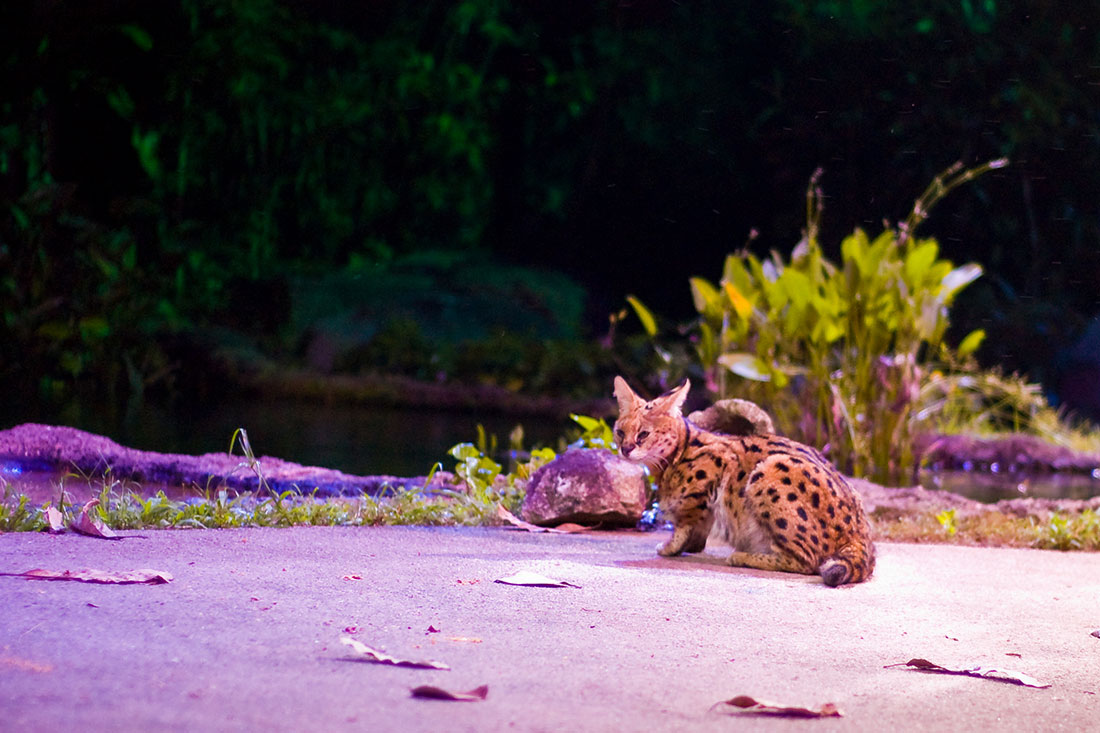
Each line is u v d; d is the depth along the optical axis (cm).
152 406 1332
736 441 515
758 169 2189
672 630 349
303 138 2128
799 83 2116
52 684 247
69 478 693
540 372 1647
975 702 288
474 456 706
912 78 2019
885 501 770
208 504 544
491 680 277
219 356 1589
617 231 2297
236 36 1992
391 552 471
